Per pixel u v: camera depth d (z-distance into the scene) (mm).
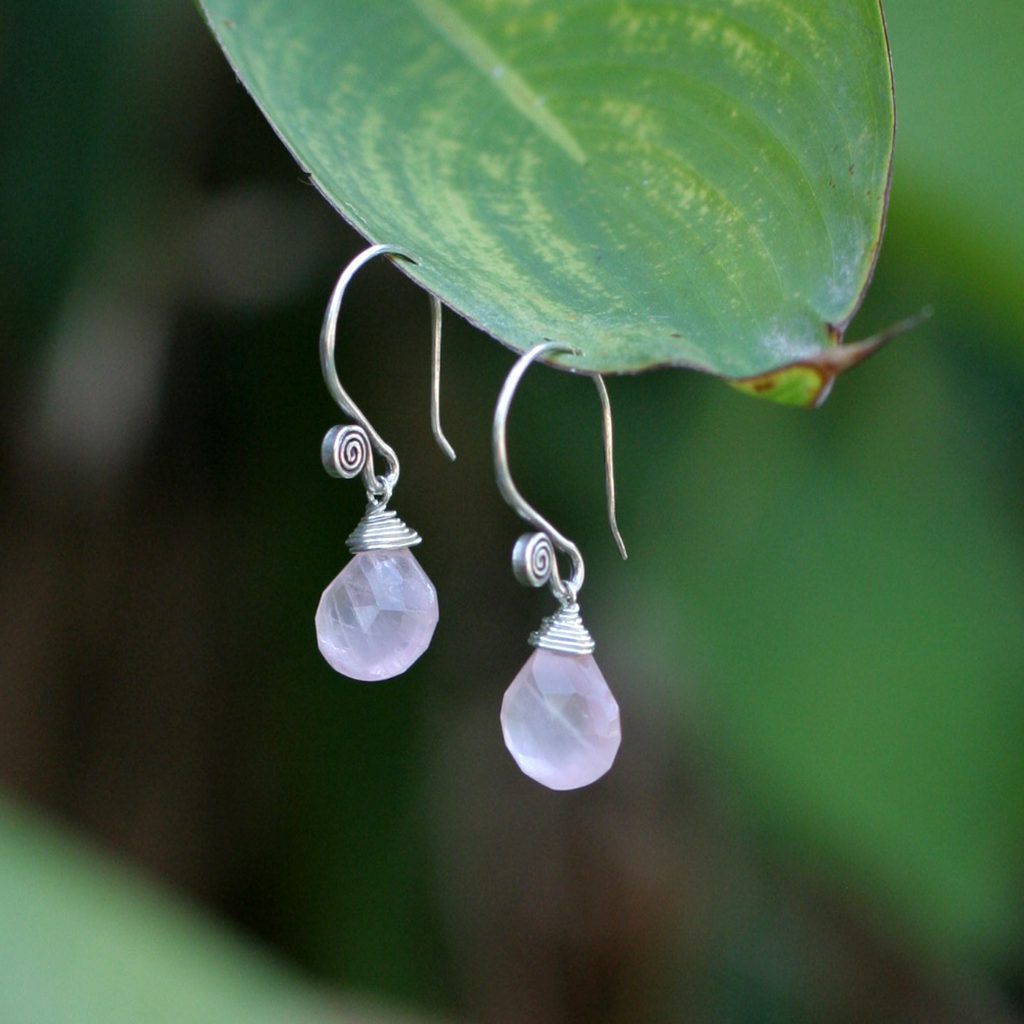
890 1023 706
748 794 533
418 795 559
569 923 608
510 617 593
